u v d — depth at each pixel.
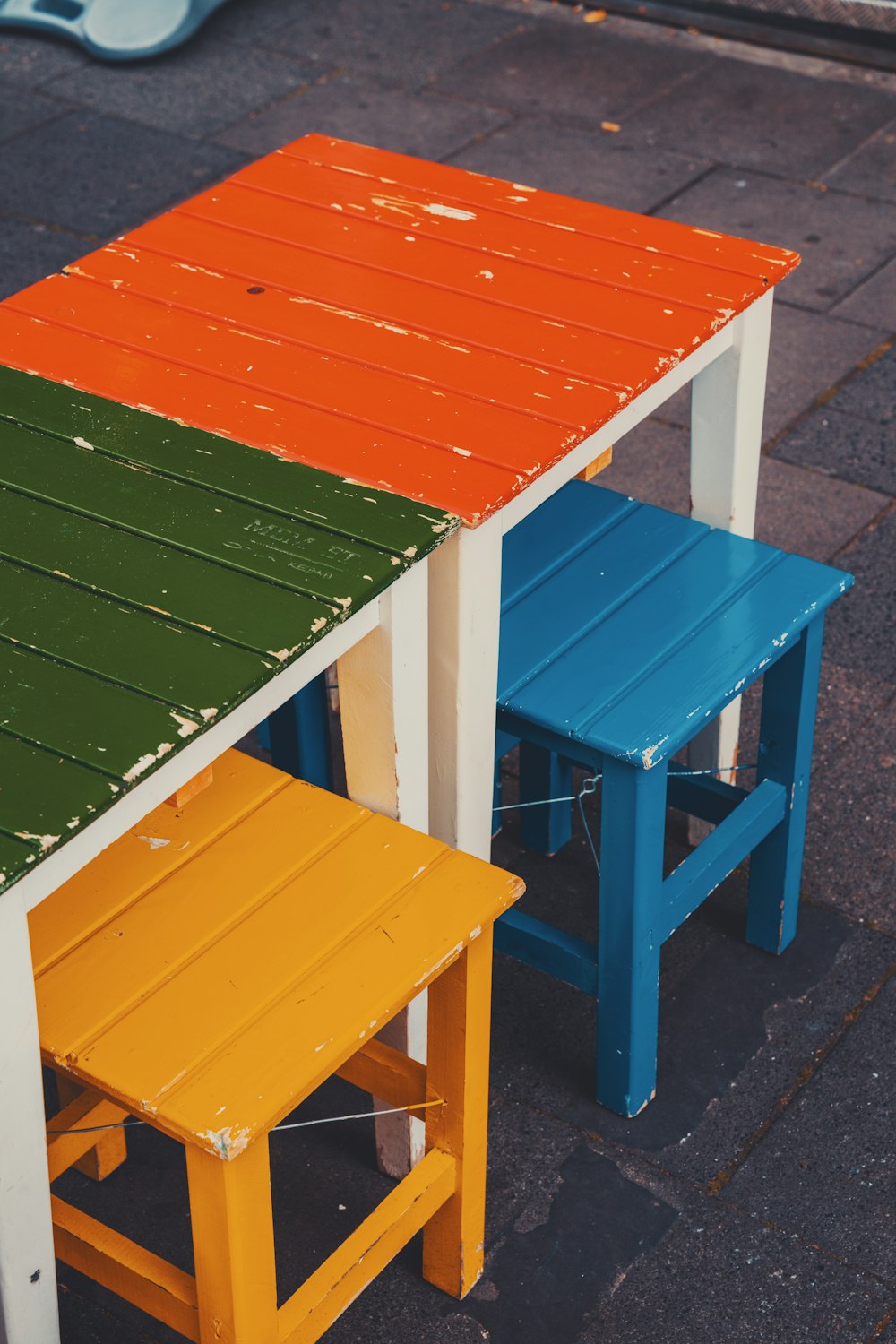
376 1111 2.50
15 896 1.68
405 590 2.05
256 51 6.25
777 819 2.74
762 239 5.09
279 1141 2.64
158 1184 2.56
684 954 2.97
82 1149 2.28
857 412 4.36
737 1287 2.42
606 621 2.49
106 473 2.18
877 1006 2.87
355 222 2.81
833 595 2.54
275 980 1.87
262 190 2.91
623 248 2.72
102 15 6.20
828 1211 2.53
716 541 2.67
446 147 5.60
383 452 2.21
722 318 2.52
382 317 2.54
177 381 2.38
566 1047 2.80
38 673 1.85
